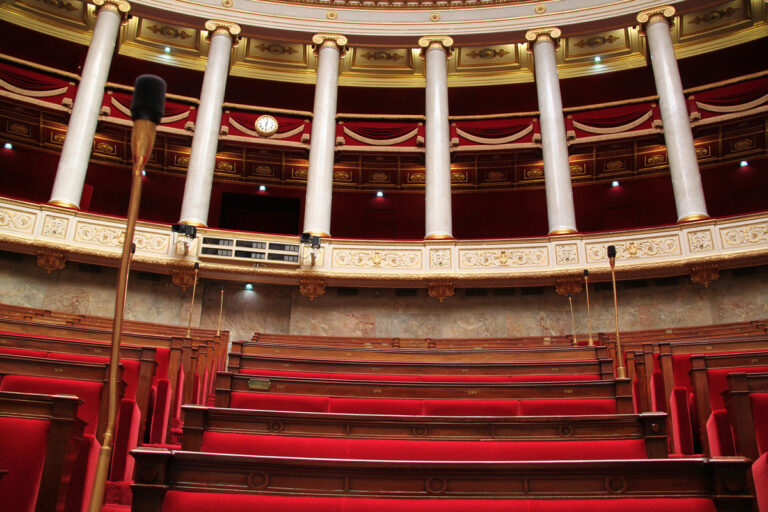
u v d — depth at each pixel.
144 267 14.62
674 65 16.80
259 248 15.18
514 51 20.61
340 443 4.95
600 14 18.08
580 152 20.25
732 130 19.23
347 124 18.41
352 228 21.44
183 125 17.48
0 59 16.19
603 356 8.76
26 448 3.76
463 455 4.98
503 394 6.56
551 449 4.96
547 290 15.10
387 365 8.12
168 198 20.72
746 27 18.98
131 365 6.68
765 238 13.59
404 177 21.69
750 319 13.50
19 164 19.39
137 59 20.00
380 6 19.06
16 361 5.47
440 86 18.00
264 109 18.05
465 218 21.41
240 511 3.70
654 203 20.34
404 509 3.76
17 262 13.94
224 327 15.01
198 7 18.20
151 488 3.67
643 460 3.78
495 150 18.14
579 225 20.61
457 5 18.97
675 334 11.46
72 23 19.44
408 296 15.44
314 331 15.17
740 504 3.56
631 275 14.41
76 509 4.45
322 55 18.42
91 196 19.89
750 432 4.67
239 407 6.25
